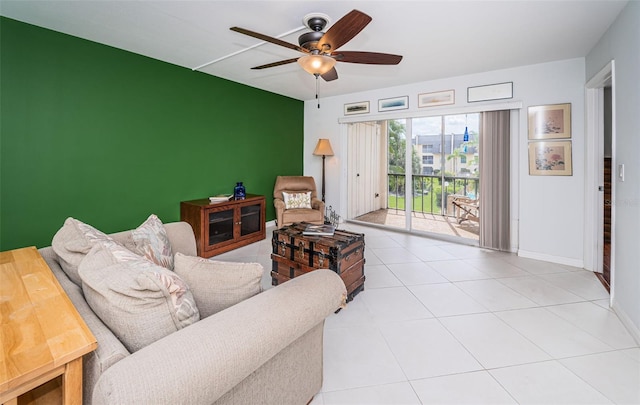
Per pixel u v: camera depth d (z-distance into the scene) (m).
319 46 2.14
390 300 2.53
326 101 5.52
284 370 1.20
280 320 1.00
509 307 2.40
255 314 0.97
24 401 0.91
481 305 2.44
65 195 2.88
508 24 2.53
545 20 2.45
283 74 4.09
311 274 1.34
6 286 1.11
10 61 2.53
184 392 0.71
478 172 4.20
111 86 3.13
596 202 3.16
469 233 4.47
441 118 4.55
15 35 2.54
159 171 3.61
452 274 3.11
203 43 3.01
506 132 3.75
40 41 2.66
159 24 2.60
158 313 0.92
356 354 1.83
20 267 1.29
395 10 2.31
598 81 2.89
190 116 3.90
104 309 0.93
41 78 2.69
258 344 0.90
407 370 1.69
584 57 3.21
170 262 1.78
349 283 2.49
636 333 1.94
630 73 2.06
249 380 1.02
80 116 2.94
